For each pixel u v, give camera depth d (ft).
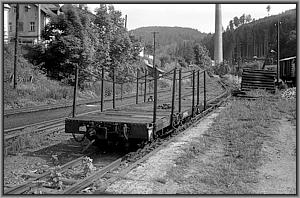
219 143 38.19
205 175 26.12
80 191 22.39
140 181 24.79
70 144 37.81
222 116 58.65
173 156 31.94
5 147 32.96
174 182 24.77
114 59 143.64
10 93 80.89
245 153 32.71
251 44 481.05
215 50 412.16
